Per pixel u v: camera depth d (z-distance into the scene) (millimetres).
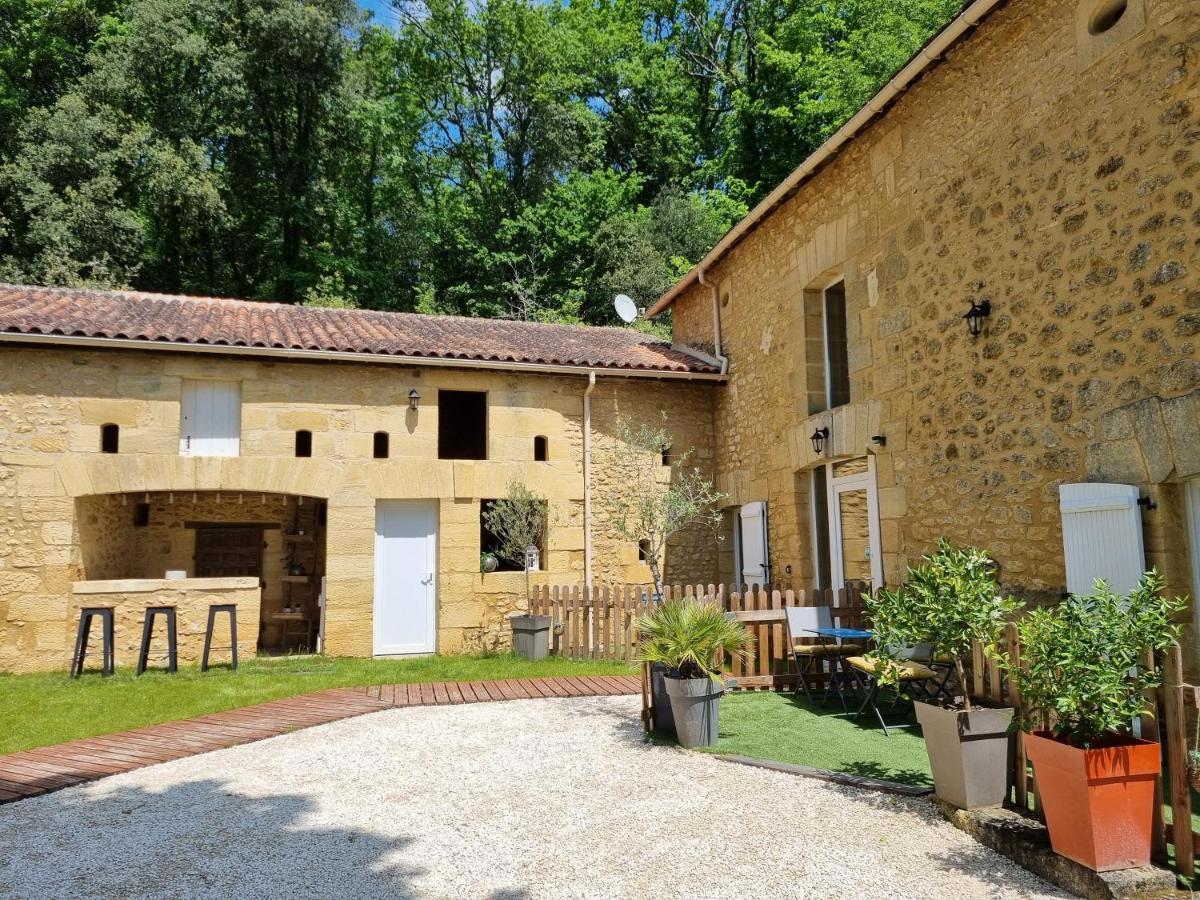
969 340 6352
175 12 19203
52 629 8602
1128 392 4922
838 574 8547
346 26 21578
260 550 11766
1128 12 4988
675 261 21703
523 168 25156
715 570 11125
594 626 9188
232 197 20141
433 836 3756
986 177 6211
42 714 6316
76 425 8883
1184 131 4602
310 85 20844
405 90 25516
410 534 10125
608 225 22469
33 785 4547
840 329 9062
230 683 7578
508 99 25688
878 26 19359
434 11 25000
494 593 10148
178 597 8984
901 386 7191
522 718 6207
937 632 3908
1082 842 3047
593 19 27359
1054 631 3305
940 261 6727
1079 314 5316
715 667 5422
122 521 10594
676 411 11328
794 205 9172
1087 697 3100
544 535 10523
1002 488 5969
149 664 8797
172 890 3195
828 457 8320
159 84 19516
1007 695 3904
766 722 5859
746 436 10398
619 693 7090
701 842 3619
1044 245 5629
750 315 10375
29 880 3305
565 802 4211
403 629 9969
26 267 16859
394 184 24500
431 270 24094
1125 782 3059
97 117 17766
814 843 3584
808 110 20125
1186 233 4570
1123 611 3393
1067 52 5473
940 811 3922
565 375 10781
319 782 4633
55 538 8711
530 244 23391
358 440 9844
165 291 20734
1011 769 3822
